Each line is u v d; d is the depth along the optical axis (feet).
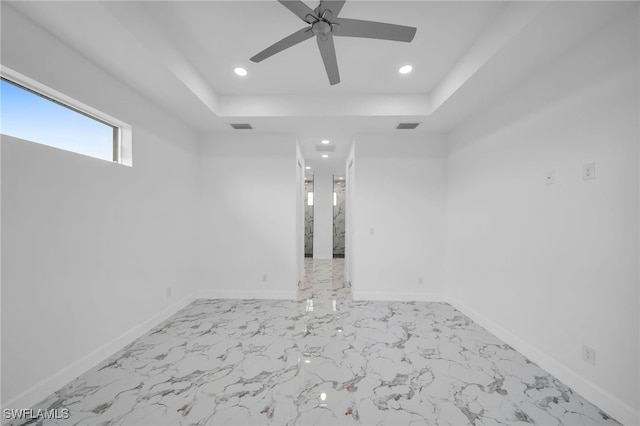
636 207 5.32
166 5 6.58
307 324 10.39
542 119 7.55
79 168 7.07
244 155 13.70
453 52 8.34
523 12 5.91
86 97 7.18
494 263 9.62
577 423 5.46
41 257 6.12
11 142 5.61
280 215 13.65
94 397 6.15
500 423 5.46
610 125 5.77
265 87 10.74
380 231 13.65
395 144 13.64
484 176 10.28
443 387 6.57
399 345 8.70
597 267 6.01
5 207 5.49
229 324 10.34
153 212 10.09
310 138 14.57
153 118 10.05
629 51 5.42
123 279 8.57
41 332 6.10
